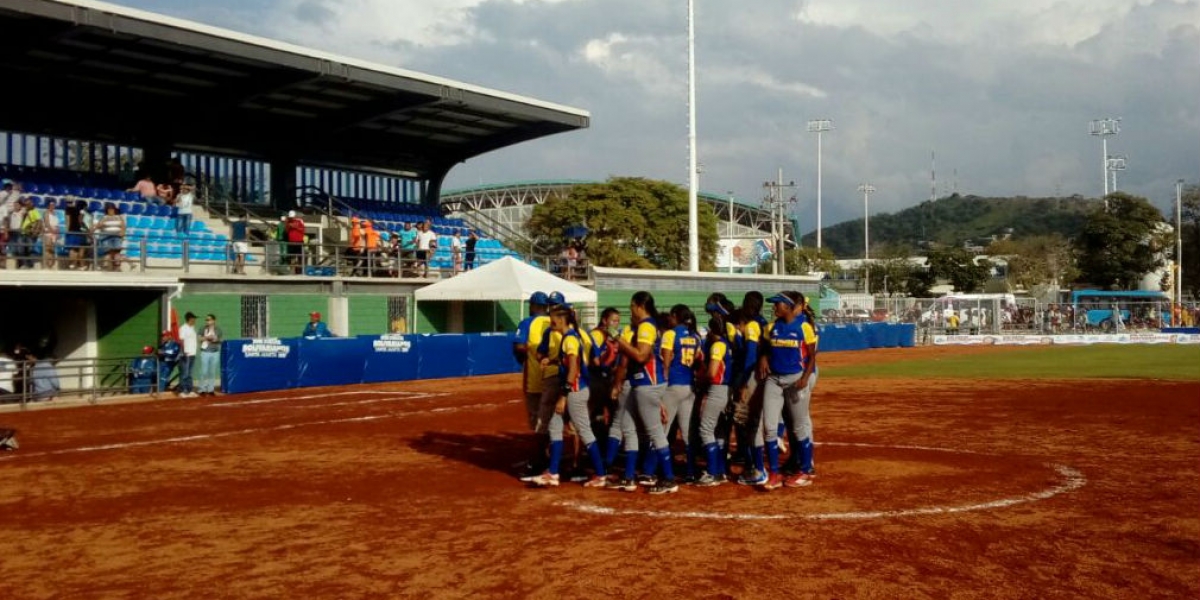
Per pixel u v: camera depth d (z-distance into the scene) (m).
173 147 33.84
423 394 22.58
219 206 34.06
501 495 10.10
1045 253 102.06
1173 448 13.05
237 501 9.92
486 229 46.34
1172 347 46.34
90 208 28.08
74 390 21.67
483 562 7.34
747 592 6.48
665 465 10.10
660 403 10.09
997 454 12.62
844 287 102.88
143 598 6.56
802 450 10.44
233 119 34.34
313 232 34.75
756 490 10.20
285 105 33.91
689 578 6.82
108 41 26.59
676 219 64.50
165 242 27.84
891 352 43.62
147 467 12.23
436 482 10.91
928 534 8.09
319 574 7.08
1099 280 84.56
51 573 7.23
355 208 38.41
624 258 60.97
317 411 18.91
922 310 56.47
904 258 98.75
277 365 24.17
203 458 12.93
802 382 10.17
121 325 25.33
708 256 67.12
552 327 10.68
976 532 8.15
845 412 18.00
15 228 24.02
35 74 28.92
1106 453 12.66
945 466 11.65
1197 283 87.19
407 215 40.16
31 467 12.35
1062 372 28.39
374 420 17.23
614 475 11.09
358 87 31.81
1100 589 6.50
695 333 10.45
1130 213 84.31
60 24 24.31
